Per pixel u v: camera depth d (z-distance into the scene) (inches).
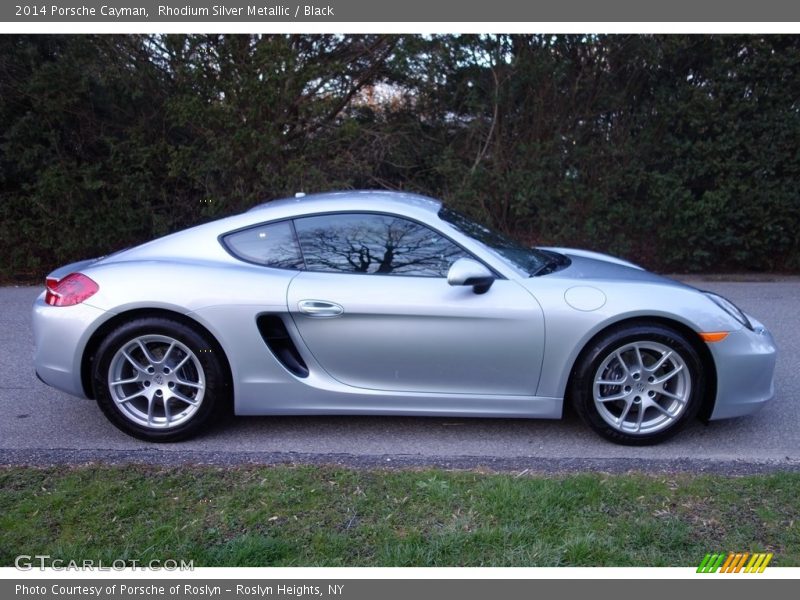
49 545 107.1
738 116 375.2
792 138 370.6
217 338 148.0
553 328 145.5
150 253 157.1
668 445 154.1
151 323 148.3
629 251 399.9
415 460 140.9
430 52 410.3
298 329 149.2
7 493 122.6
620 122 403.5
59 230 385.4
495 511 116.3
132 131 388.5
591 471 134.0
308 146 398.0
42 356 153.4
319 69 391.2
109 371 149.9
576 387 149.6
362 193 172.4
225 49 378.9
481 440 156.8
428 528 111.7
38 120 374.9
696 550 105.9
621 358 148.7
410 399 150.8
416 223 153.6
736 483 127.0
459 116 429.4
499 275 149.9
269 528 111.9
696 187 395.9
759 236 387.9
